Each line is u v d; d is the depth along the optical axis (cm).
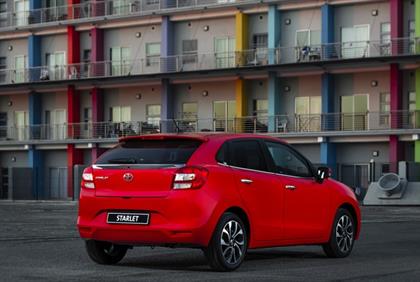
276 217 1109
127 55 5459
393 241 1591
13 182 5366
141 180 1018
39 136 5659
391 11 4625
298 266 1092
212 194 1005
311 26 4881
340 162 4775
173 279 931
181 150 1034
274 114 4900
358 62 4612
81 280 925
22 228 2025
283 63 4753
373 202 4078
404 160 4606
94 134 5406
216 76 5091
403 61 4528
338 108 4844
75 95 5581
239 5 5006
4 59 5941
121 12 5494
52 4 5788
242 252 1044
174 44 5284
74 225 2170
